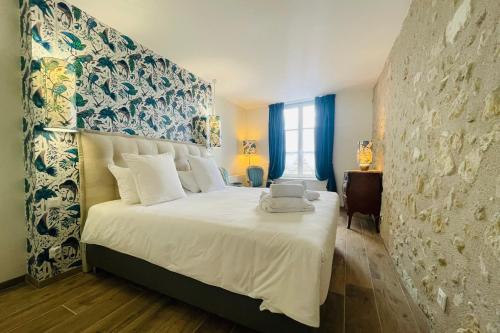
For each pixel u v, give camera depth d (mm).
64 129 1720
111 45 2260
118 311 1437
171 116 3031
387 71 2889
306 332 998
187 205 1852
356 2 1913
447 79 1193
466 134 987
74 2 1875
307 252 1018
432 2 1443
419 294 1470
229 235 1225
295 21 2172
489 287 801
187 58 2934
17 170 1722
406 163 1897
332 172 4547
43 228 1737
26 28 1675
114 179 2156
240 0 1881
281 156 5066
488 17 857
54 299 1563
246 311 1173
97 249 1849
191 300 1369
